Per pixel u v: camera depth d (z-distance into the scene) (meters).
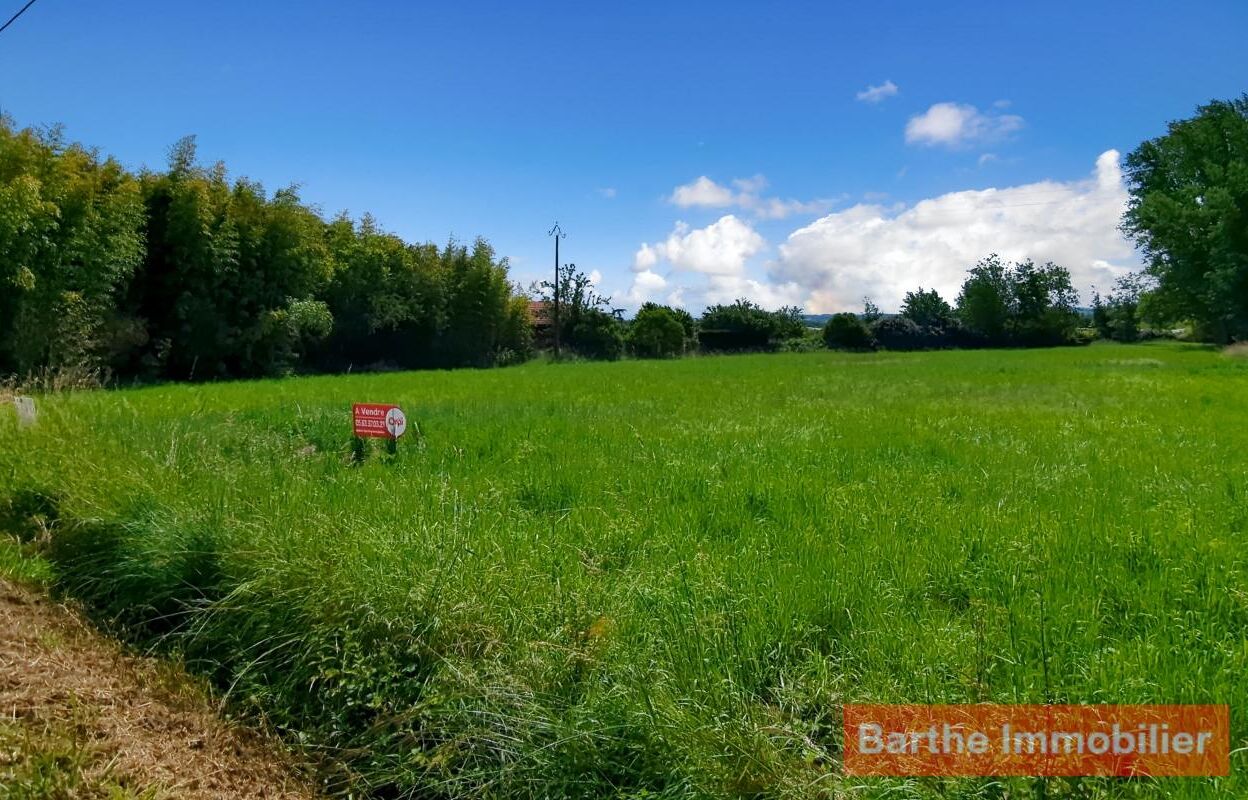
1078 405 14.86
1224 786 2.69
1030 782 2.80
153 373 27.03
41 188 20.38
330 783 3.67
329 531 4.96
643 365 40.09
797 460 8.62
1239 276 43.03
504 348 49.16
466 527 5.34
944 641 3.74
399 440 9.62
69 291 21.56
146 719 3.89
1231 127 50.03
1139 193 56.75
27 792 3.01
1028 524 5.68
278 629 4.41
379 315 39.16
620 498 6.70
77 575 5.52
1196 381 20.73
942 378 24.44
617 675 3.59
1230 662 3.49
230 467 6.80
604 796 3.16
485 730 3.46
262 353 30.61
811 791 2.88
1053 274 76.19
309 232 32.09
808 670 3.68
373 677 3.96
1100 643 3.83
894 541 5.30
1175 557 4.94
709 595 4.33
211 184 28.56
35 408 8.93
